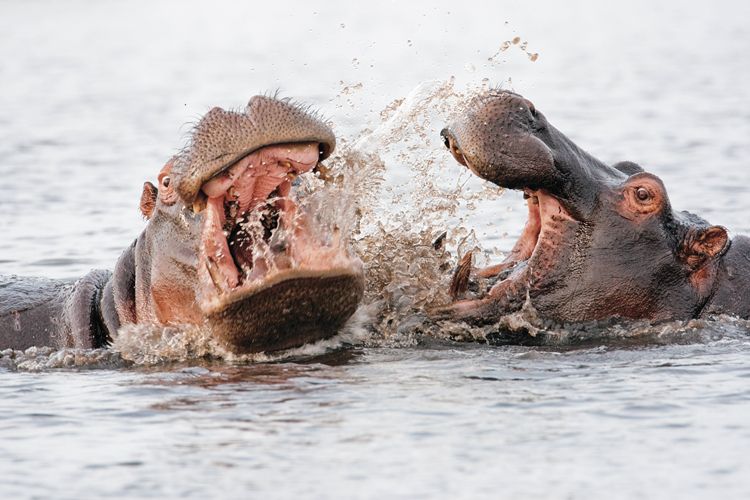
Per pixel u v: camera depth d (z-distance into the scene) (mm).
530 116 34906
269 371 32438
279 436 26891
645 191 35312
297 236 30859
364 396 29703
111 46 176875
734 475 24391
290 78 125625
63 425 28391
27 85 131875
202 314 33312
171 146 88625
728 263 36750
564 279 35625
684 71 130375
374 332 36000
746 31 174625
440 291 36500
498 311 35875
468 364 32875
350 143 39406
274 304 31234
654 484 24000
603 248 35438
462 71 126750
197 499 23594
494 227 56656
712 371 31703
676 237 35812
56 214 63594
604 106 105000
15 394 31391
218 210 31047
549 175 34594
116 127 99750
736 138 83250
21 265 51531
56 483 24672
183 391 30719
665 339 35156
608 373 31688
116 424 28281
